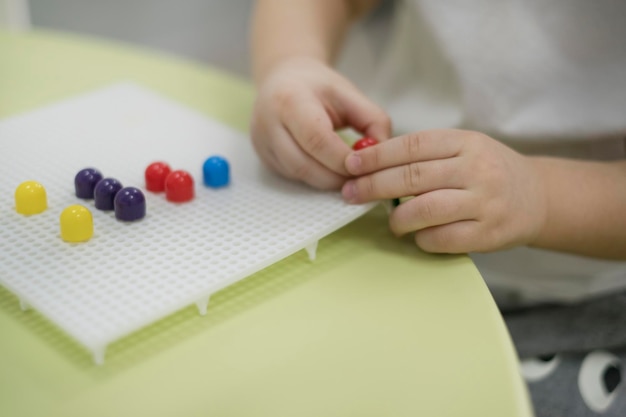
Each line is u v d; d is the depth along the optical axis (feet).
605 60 2.18
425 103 2.42
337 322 1.49
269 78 2.01
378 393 1.36
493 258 2.27
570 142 2.23
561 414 1.97
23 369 1.37
